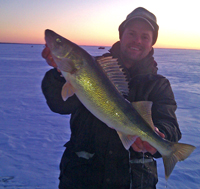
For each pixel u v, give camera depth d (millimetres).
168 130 2057
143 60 2445
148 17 2582
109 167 1972
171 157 2055
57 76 2027
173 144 2043
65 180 2055
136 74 2389
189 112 6992
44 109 6984
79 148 2062
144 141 2039
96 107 1978
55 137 4801
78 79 1954
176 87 11945
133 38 2494
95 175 1994
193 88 11719
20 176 3320
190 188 3111
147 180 2012
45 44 2018
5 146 4277
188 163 3777
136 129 2033
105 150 2020
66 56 1939
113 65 2070
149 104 2057
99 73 1990
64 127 5426
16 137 4727
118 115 2006
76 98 2139
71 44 1961
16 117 6090
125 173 1965
